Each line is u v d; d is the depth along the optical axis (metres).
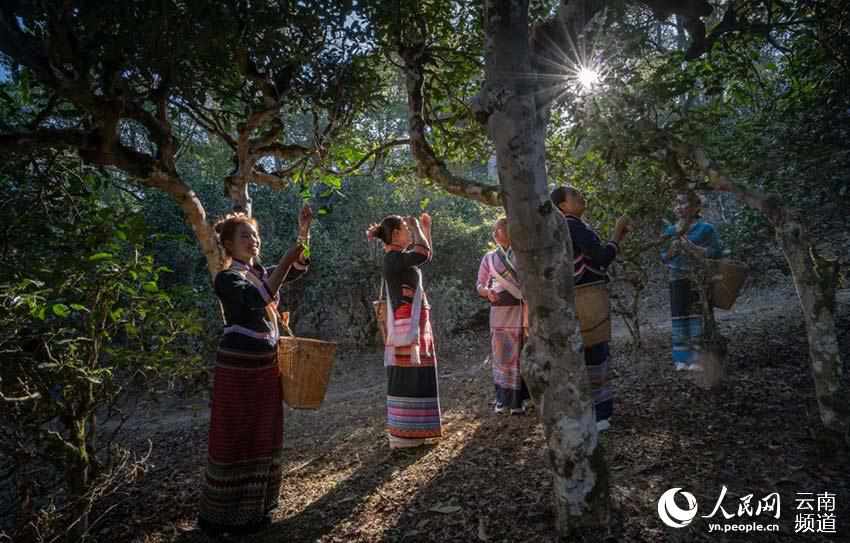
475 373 6.95
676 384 4.76
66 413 3.02
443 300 8.95
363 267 9.67
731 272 4.38
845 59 4.09
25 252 3.18
